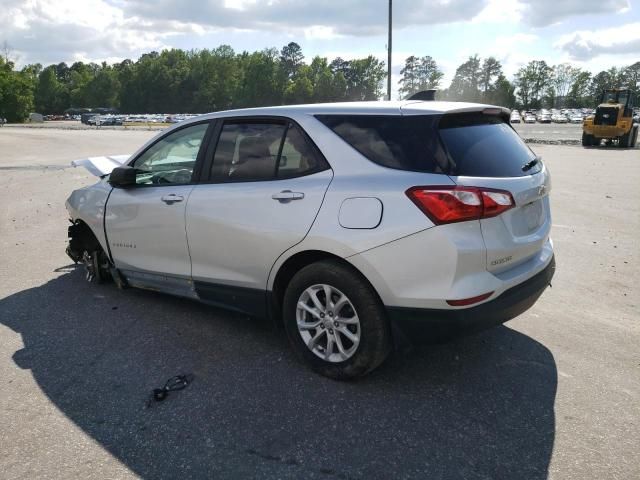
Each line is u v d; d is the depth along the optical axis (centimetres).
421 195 299
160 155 444
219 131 404
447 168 302
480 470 263
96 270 527
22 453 277
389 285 310
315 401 323
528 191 327
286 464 267
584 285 535
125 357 382
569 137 3247
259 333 421
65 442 286
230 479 257
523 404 321
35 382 347
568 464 267
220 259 389
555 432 293
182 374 357
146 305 481
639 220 823
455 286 297
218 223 381
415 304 307
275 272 361
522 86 13725
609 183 1213
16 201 1059
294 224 341
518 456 273
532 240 339
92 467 266
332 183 331
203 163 406
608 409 315
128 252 464
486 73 12900
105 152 2442
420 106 331
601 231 755
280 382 346
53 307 477
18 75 9388
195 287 415
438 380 349
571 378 351
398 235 303
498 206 302
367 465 266
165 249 428
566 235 735
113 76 14938
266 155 370
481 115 352
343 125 342
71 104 15350
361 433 292
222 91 14362
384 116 329
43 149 2670
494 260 307
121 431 295
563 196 1042
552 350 391
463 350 391
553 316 457
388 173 316
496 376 353
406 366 367
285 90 13812
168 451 278
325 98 13675
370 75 13800
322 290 344
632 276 561
